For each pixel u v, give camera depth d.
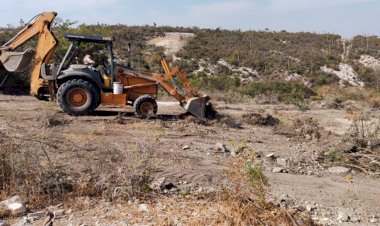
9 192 5.92
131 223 5.19
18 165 6.22
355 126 11.50
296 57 49.22
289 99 22.61
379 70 44.00
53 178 6.13
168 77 12.65
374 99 23.72
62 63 12.23
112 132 10.04
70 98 11.80
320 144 10.61
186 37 51.78
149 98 12.12
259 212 5.22
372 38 60.97
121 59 37.50
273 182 7.47
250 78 41.66
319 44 56.81
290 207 6.13
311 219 5.64
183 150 9.04
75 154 7.62
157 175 7.11
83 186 6.16
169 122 11.87
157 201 6.00
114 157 6.97
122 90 12.17
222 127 12.06
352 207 6.54
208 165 8.00
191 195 6.28
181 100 12.70
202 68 42.88
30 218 5.27
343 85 41.91
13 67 12.15
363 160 9.38
